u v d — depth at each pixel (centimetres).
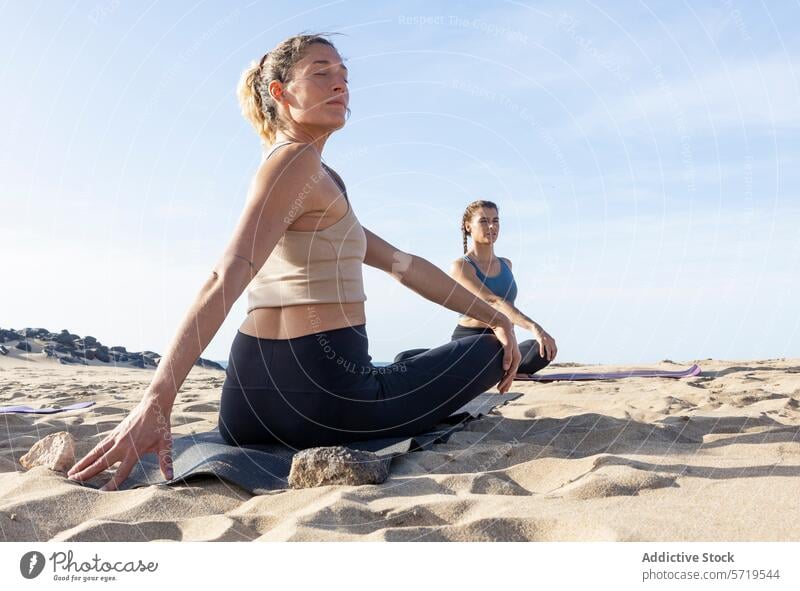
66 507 193
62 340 1670
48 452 238
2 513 182
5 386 745
